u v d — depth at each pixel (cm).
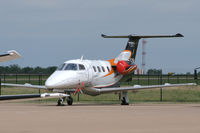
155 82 15050
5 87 10794
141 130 2203
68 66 5394
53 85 5088
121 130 2202
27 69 17462
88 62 5734
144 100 7825
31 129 2244
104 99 7819
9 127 2348
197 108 4447
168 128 2302
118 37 6625
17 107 4653
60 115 3300
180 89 9569
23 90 9712
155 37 6384
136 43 6662
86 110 4066
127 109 4266
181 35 6153
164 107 4728
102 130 2206
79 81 5388
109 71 6184
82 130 2200
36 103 6091
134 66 6488
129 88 5809
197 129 2250
